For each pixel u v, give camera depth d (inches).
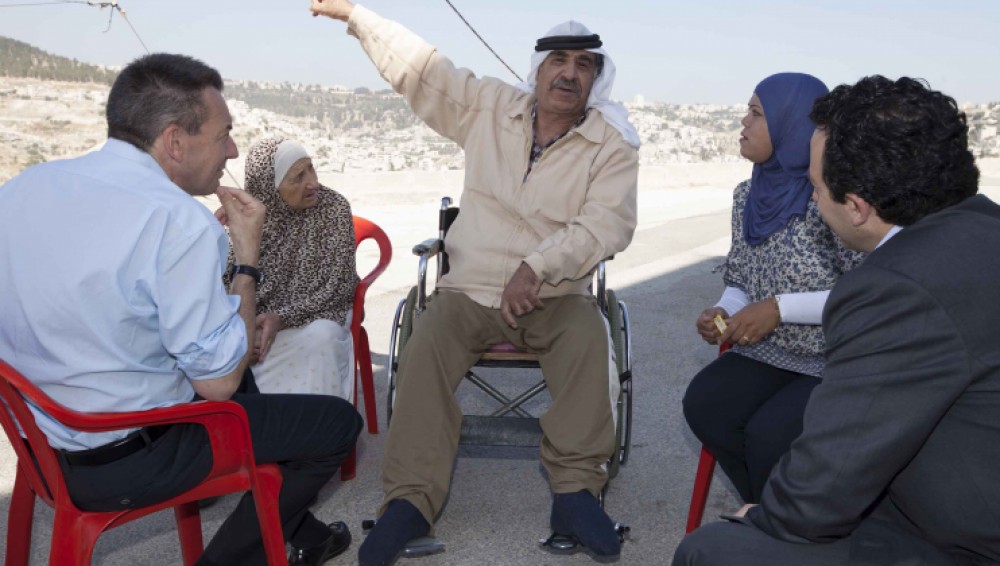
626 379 126.1
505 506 127.6
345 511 125.0
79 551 78.5
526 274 118.6
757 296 110.2
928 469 61.3
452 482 135.5
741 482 109.7
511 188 129.2
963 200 64.0
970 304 58.0
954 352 57.7
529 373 188.7
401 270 295.0
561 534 111.6
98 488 78.6
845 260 99.8
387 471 112.4
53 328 73.4
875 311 60.2
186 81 79.5
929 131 61.5
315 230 134.6
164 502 82.7
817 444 62.1
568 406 115.7
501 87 134.8
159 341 78.1
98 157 78.5
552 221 128.1
